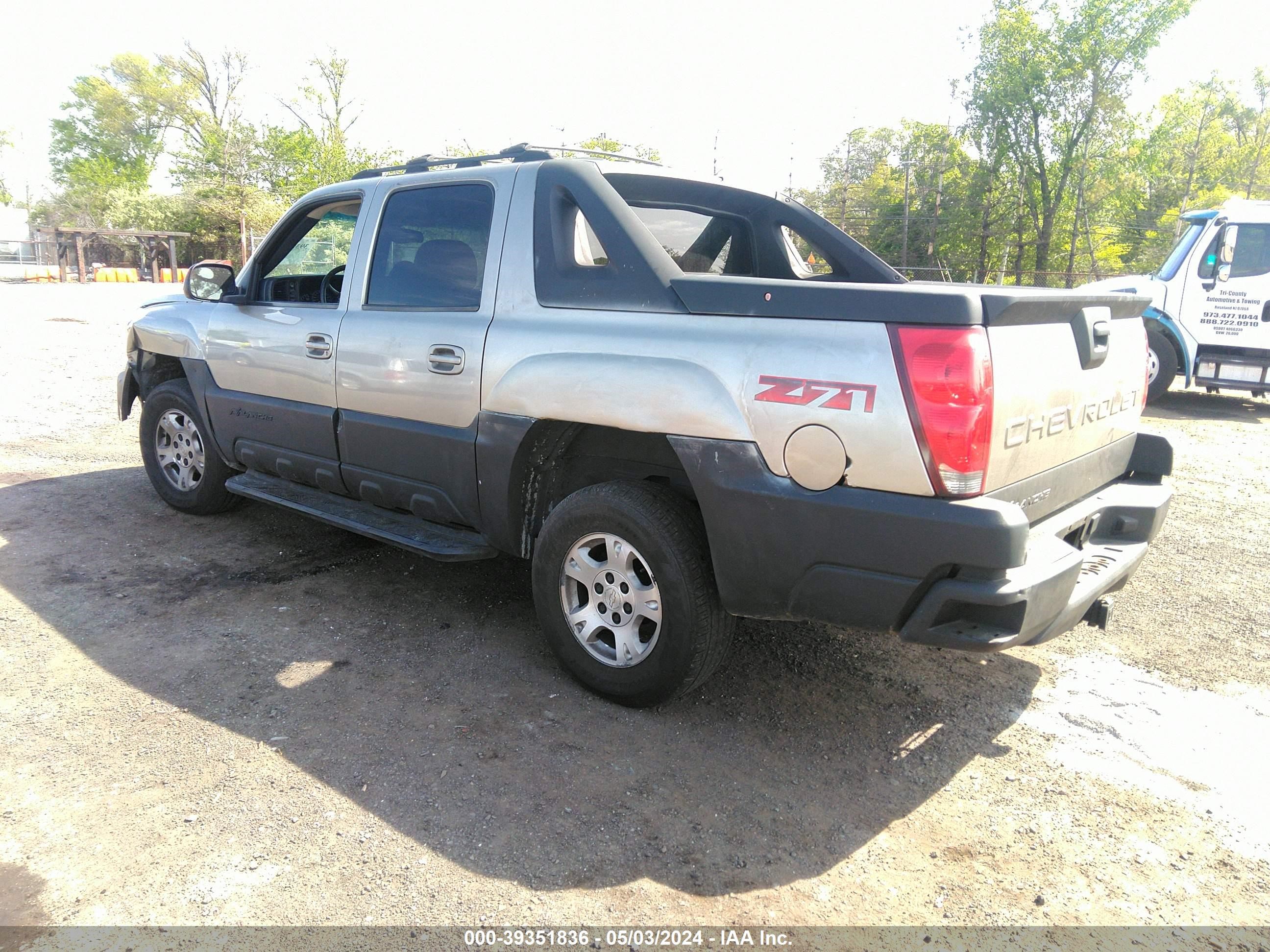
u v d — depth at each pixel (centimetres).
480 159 387
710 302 281
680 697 317
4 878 223
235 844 239
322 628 381
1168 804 272
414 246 380
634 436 320
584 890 225
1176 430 925
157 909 214
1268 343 1000
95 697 315
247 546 480
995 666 366
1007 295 244
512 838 245
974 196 4997
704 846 245
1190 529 573
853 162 6525
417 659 354
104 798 257
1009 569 238
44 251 5606
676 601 291
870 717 321
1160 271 1086
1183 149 5500
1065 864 243
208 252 6353
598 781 274
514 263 338
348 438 398
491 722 307
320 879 226
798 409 258
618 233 310
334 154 4712
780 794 271
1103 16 4262
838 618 266
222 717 305
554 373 310
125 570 439
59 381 1008
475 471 344
